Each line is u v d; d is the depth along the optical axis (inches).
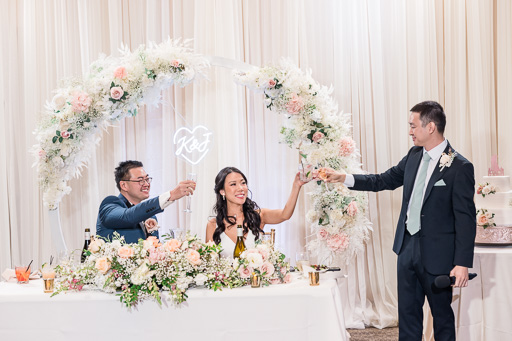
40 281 128.9
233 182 147.5
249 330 112.1
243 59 199.6
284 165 198.4
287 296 112.2
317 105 146.3
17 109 197.0
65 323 112.7
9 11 197.0
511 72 197.8
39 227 197.0
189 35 198.8
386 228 197.9
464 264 125.6
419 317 135.6
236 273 116.9
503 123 198.7
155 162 200.8
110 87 137.2
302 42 198.5
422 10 198.1
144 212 132.6
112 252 114.0
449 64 199.2
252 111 201.2
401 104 198.5
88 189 195.3
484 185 162.2
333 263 186.4
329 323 111.3
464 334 149.9
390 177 146.0
